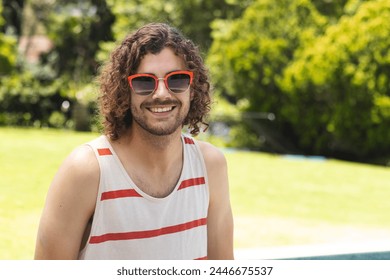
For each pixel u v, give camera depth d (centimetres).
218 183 263
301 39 1806
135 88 235
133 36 242
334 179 1227
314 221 825
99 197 232
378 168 1460
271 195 1013
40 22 2667
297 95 1794
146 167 242
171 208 242
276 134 1959
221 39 1945
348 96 1691
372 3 1697
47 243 235
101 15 2477
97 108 262
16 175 1003
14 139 1502
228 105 2014
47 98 2006
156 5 2192
